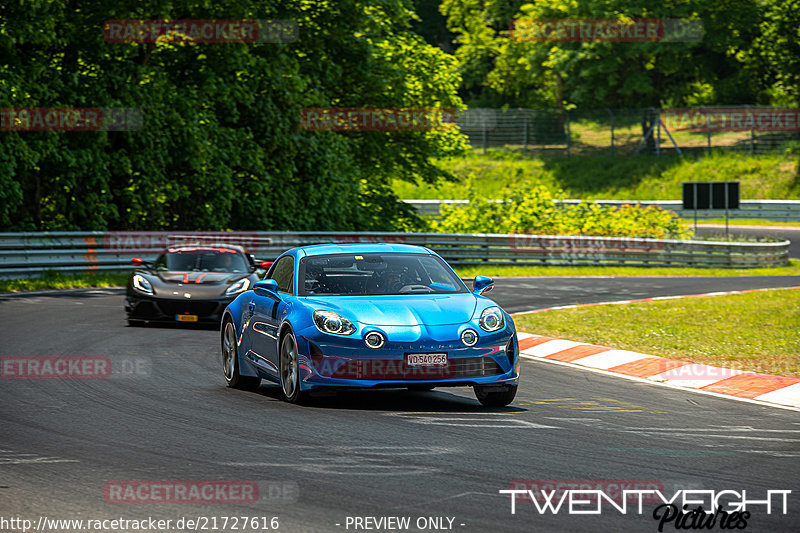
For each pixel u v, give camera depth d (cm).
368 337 3288
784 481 2361
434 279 3744
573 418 3216
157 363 4425
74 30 9925
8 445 2711
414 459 2550
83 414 3197
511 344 3434
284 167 12050
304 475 2370
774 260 14412
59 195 10300
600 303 7444
